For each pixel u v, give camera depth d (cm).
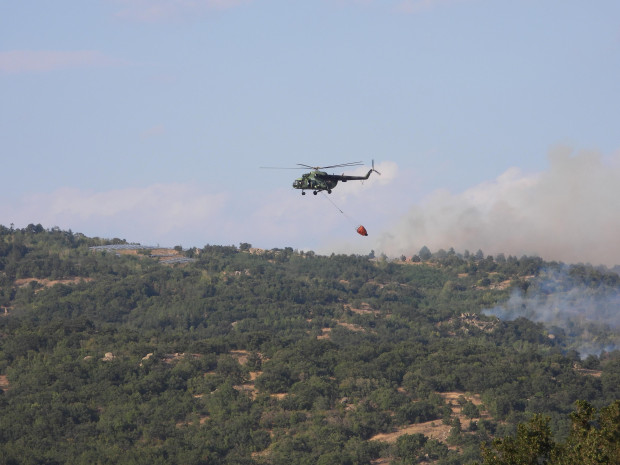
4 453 13038
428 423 15375
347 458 13762
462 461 13588
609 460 5678
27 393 15975
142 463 13325
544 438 5988
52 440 14038
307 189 8956
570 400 16412
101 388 16400
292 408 15900
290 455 14000
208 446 14338
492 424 14962
